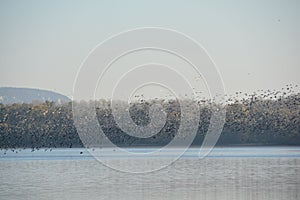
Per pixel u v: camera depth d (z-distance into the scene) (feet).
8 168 233.55
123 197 155.53
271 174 198.70
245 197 154.20
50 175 205.57
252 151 313.53
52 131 321.52
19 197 156.15
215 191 163.53
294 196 154.10
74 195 158.61
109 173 211.82
